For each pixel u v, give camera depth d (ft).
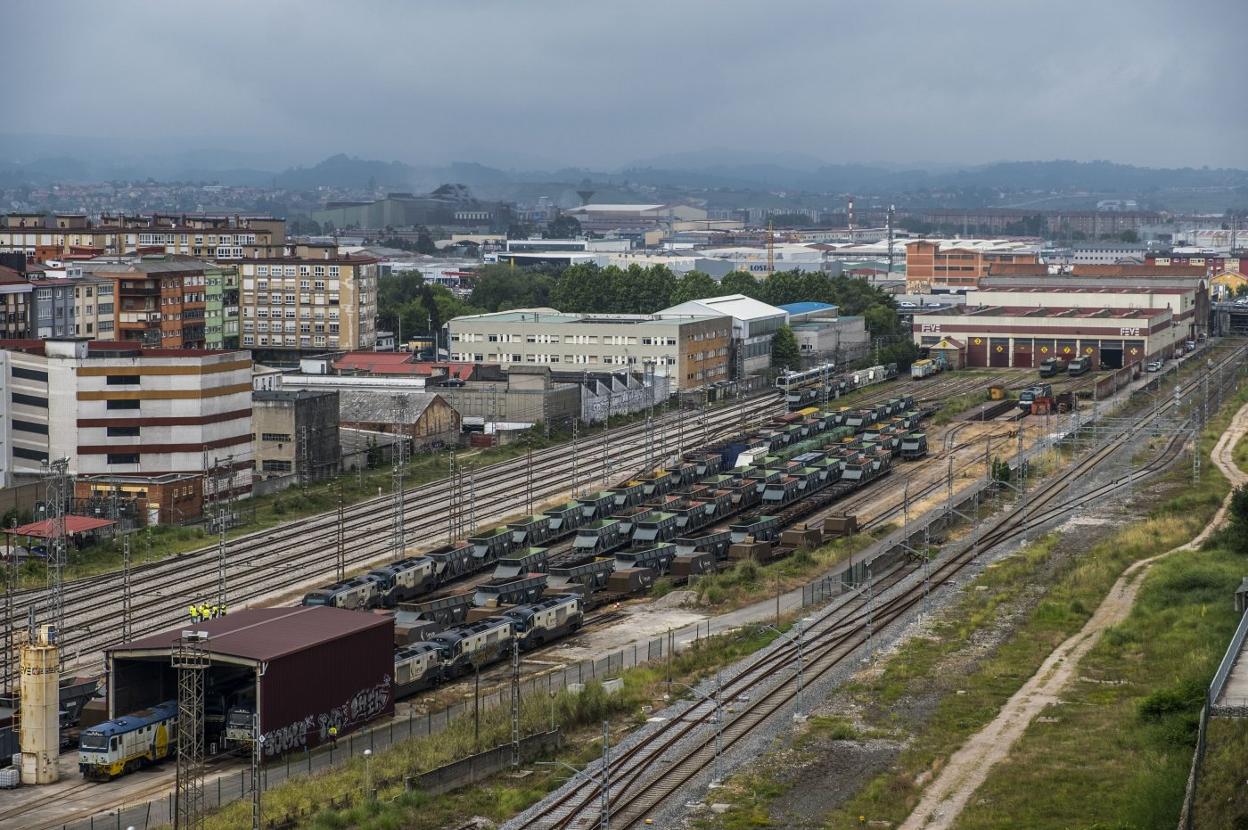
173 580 482.28
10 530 510.17
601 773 309.01
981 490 615.16
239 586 474.49
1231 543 507.30
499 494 628.69
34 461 604.49
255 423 653.71
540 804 293.43
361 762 318.65
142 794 305.73
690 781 306.14
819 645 406.41
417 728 346.33
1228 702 306.14
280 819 285.02
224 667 342.64
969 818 285.64
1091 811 287.07
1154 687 361.30
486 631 395.75
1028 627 423.23
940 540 548.31
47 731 312.91
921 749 323.78
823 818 287.89
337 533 554.87
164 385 601.62
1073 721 338.95
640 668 385.50
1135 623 416.87
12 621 426.10
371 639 348.79
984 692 363.56
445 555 479.82
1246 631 350.02
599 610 458.50
